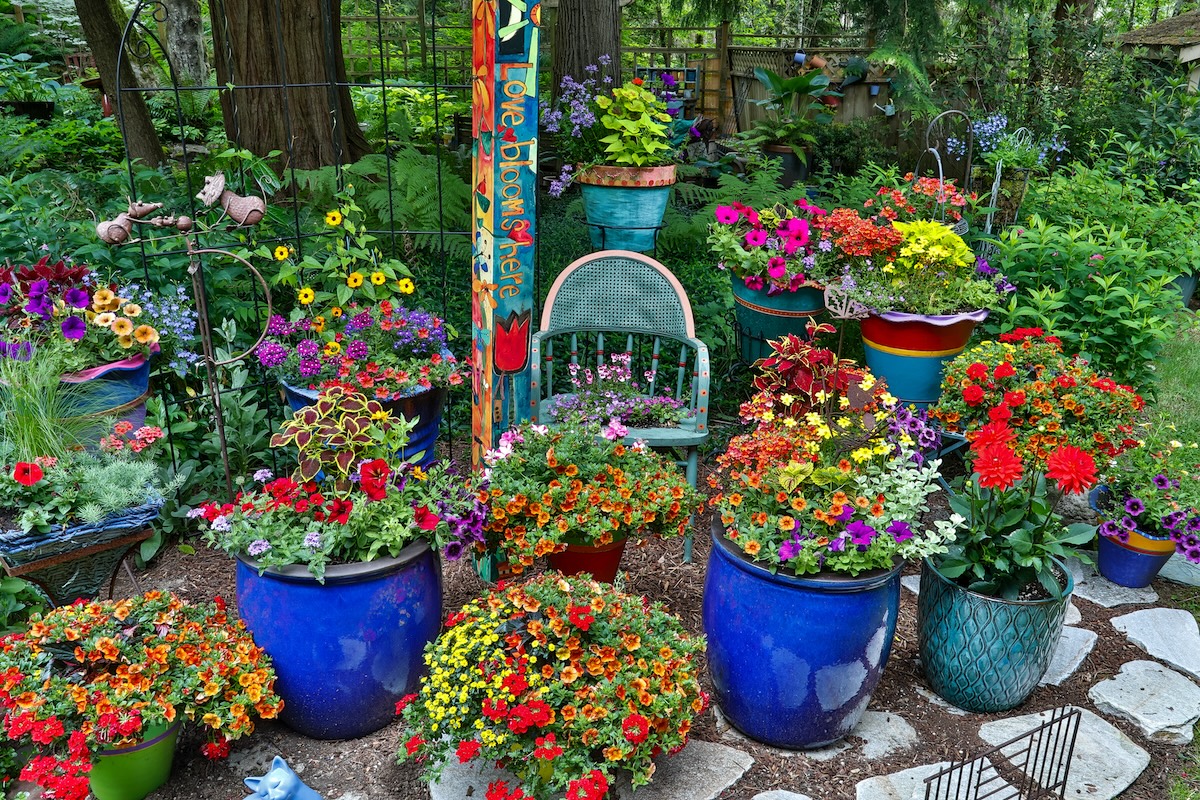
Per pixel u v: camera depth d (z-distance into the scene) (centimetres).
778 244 385
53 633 219
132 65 911
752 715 244
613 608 229
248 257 366
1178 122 850
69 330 295
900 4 620
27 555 242
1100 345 434
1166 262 557
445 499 251
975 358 340
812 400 263
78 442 283
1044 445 271
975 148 752
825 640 227
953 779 237
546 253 530
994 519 262
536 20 259
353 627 228
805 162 822
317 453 247
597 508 264
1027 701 272
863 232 365
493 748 207
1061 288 444
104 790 218
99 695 210
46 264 333
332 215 351
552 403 336
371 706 241
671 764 238
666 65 1049
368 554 231
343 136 583
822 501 241
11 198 434
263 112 561
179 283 394
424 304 465
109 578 271
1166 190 797
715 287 512
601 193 414
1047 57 878
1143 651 297
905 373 359
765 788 232
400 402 308
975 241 514
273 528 232
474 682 210
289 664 232
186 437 348
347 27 1268
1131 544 324
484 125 268
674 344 470
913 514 242
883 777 236
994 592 259
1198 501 318
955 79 824
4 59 1050
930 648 267
